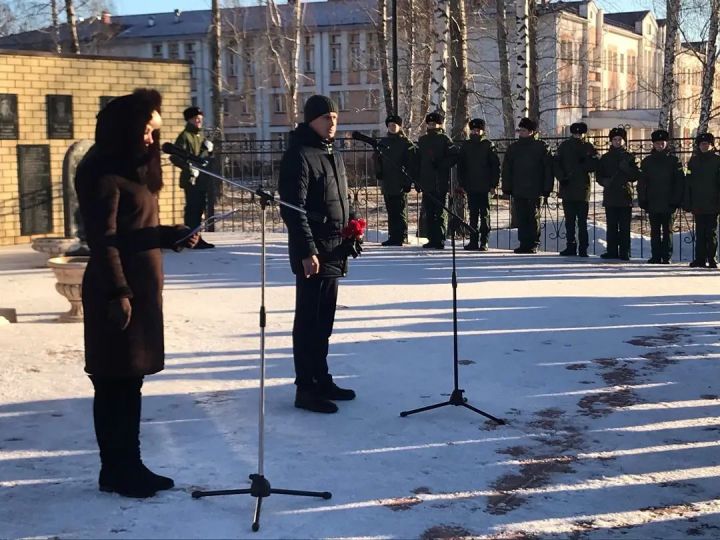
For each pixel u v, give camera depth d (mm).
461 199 16812
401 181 14797
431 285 11070
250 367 7152
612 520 4336
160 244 4582
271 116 55219
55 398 6289
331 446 5352
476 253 14352
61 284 8781
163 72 16422
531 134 14328
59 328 8602
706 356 7516
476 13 30469
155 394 6395
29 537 4094
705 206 12664
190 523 4246
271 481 4777
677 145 22203
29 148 14883
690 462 5121
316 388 6164
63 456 5152
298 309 6055
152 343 4492
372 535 4141
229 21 45531
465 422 5824
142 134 4375
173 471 4918
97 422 4586
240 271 12258
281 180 5852
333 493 4629
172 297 10273
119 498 4543
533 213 14492
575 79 45531
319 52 53656
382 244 15258
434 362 7328
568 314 9250
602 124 44938
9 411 5992
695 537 4152
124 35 57000
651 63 59719
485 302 9898
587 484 4789
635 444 5418
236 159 24828
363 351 7676
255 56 48812
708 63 24375
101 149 4367
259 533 4141
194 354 7551
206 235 16469
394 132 14750
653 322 8875
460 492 4672
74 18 33156
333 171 5996
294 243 5816
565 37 43438
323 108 5898
